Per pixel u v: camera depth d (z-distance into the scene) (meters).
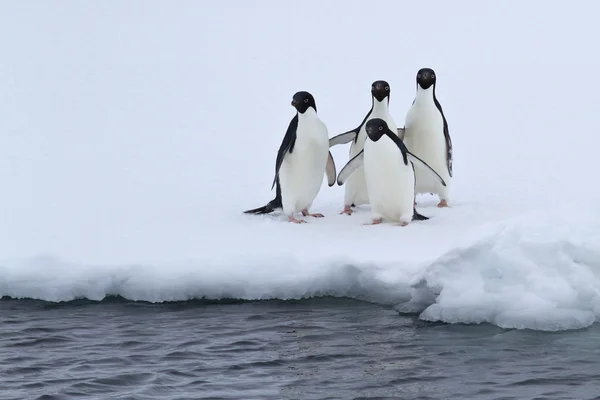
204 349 26.55
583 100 62.38
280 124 62.38
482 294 28.08
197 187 47.00
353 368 24.95
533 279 27.59
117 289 31.67
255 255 32.28
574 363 24.84
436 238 34.75
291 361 25.56
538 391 23.22
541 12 91.19
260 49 84.44
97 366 25.25
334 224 37.75
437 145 39.34
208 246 34.75
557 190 44.09
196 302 31.02
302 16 95.94
